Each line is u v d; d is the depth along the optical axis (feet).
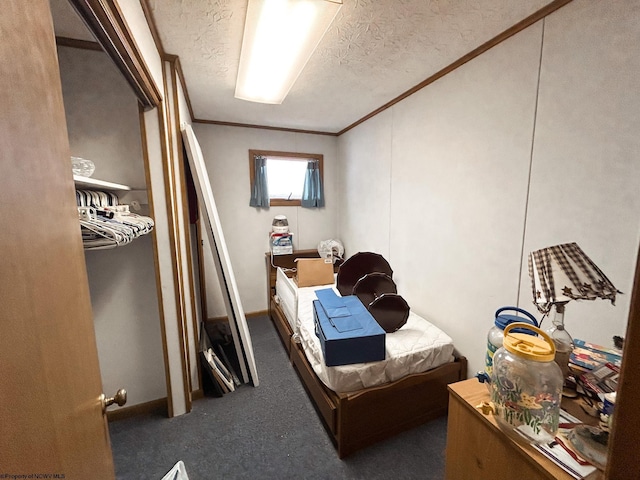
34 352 1.39
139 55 3.53
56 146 1.71
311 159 11.52
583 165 3.95
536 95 4.46
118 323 5.73
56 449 1.53
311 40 4.73
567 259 2.82
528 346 2.51
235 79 6.57
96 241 3.44
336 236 12.32
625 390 1.21
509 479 2.59
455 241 6.24
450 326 6.51
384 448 5.15
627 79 3.46
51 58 1.68
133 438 5.40
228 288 6.73
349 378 4.95
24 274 1.34
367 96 7.75
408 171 7.66
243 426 5.70
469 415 3.03
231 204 10.68
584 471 2.19
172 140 5.52
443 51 5.46
